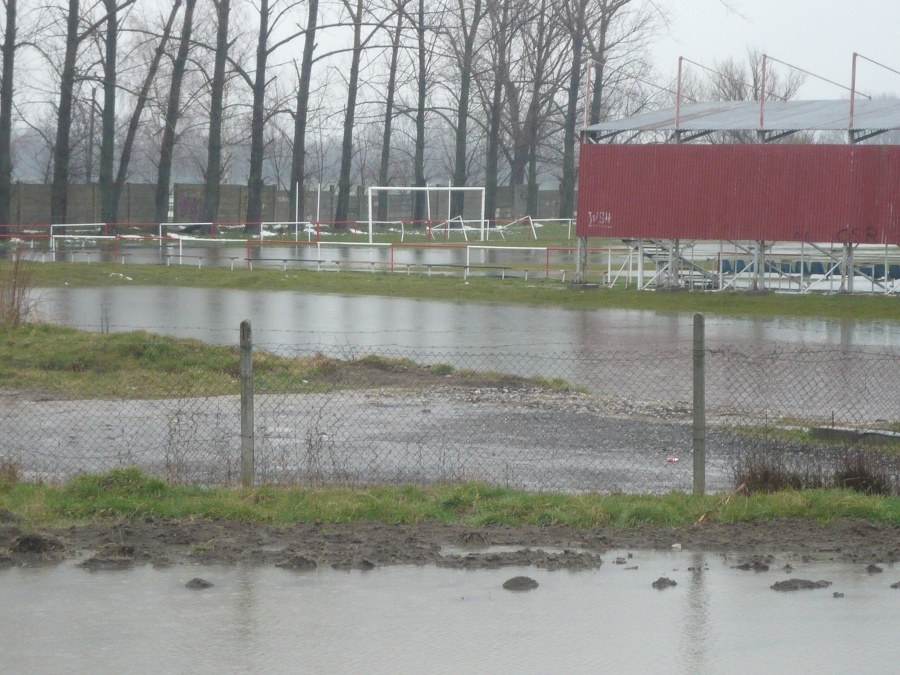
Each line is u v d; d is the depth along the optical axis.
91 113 108.00
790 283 56.75
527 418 21.05
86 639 9.08
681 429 20.03
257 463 16.81
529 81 112.62
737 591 10.47
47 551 11.66
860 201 50.69
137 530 12.50
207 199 90.38
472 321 41.03
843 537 12.55
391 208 135.50
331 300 49.38
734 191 53.03
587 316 43.69
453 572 11.06
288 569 11.13
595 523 13.11
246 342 14.80
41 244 78.25
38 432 19.20
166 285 55.62
